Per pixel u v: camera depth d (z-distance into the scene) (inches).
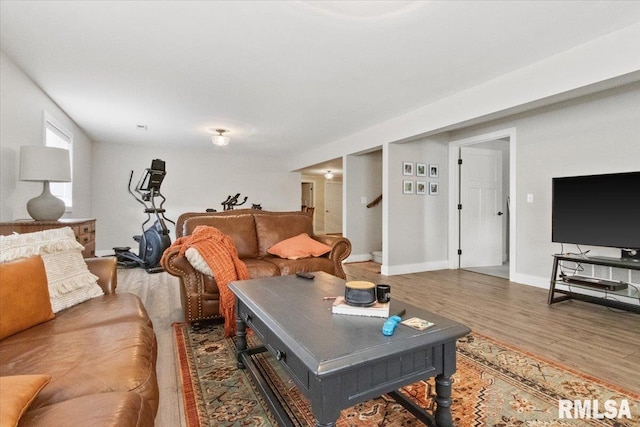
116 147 244.2
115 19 84.4
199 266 94.8
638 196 107.0
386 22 85.6
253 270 106.9
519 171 154.6
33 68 113.0
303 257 122.2
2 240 60.5
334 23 86.4
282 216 140.3
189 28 88.7
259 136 219.1
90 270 74.4
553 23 86.3
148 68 113.8
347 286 55.8
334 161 276.2
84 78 121.7
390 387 43.2
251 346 84.6
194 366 74.5
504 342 86.1
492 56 104.8
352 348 41.1
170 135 215.5
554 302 121.3
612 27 88.2
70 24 86.6
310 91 135.5
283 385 66.8
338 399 39.3
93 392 36.9
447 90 134.0
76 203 189.9
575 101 132.7
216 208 281.3
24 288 52.6
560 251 138.8
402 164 182.9
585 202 119.3
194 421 55.1
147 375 42.6
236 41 95.6
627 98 117.1
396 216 180.9
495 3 77.7
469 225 200.5
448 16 82.9
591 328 96.3
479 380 67.1
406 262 184.1
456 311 112.5
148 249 188.7
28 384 32.7
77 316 58.4
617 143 119.7
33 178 98.8
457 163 197.9
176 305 121.8
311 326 48.4
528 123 151.1
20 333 50.7
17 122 111.3
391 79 123.0
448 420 49.3
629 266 102.7
